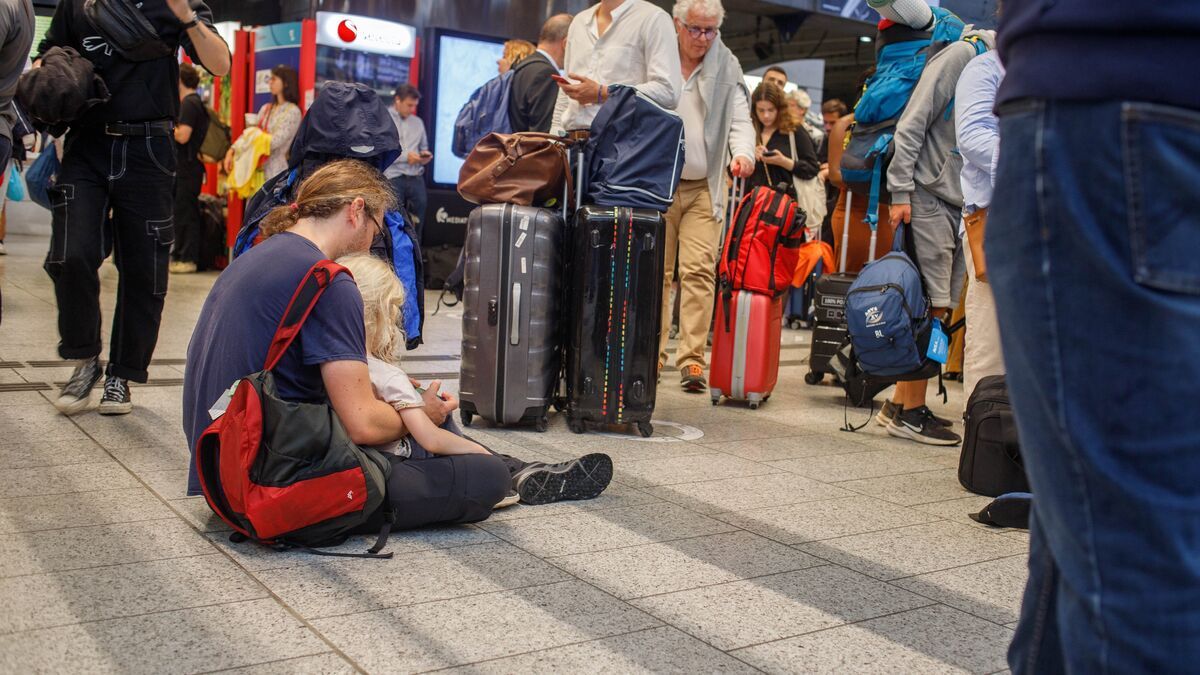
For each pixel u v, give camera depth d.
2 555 2.80
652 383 4.73
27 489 3.39
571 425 4.76
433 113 10.77
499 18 11.29
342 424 3.00
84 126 4.34
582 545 3.15
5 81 3.98
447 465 3.16
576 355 4.68
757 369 5.51
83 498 3.33
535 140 4.70
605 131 4.79
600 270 4.61
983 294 4.37
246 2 11.90
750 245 5.46
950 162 5.00
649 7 5.12
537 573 2.88
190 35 4.35
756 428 5.11
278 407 2.84
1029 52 1.27
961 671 2.38
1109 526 1.22
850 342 5.25
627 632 2.50
